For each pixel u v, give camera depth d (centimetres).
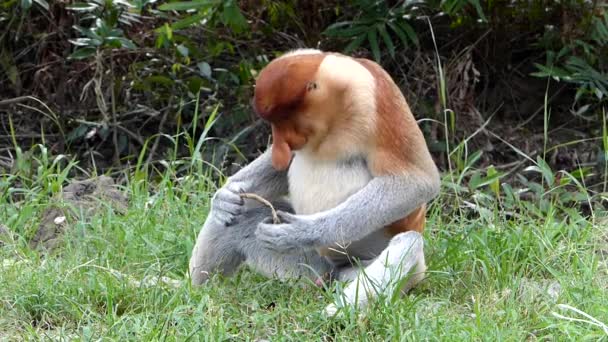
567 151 1580
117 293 919
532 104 1656
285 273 1006
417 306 908
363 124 916
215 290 948
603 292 966
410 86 1597
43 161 1342
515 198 1295
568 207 1376
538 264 1073
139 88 1558
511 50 1655
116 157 1535
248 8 1581
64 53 1597
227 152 1512
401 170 928
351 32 1480
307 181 948
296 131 908
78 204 1228
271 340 831
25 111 1623
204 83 1570
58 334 854
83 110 1595
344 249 950
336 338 840
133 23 1586
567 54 1573
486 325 869
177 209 1198
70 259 1030
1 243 1118
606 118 1576
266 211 1009
